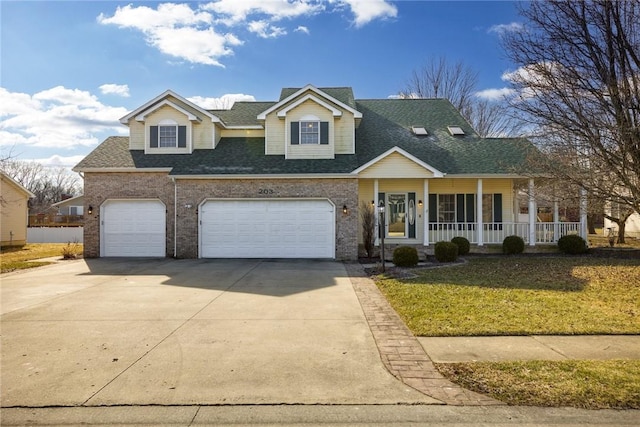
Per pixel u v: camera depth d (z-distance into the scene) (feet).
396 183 54.49
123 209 50.16
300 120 52.01
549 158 34.73
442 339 17.94
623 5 28.96
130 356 15.93
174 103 53.98
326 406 11.94
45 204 165.78
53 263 45.42
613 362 14.93
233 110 63.57
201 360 15.47
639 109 28.81
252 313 22.67
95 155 52.75
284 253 48.49
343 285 31.22
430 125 61.21
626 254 48.08
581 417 11.25
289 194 48.16
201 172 48.47
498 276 33.86
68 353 16.29
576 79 30.42
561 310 22.43
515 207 56.29
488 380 13.53
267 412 11.60
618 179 31.17
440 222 54.70
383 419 11.23
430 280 32.30
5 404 12.05
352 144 53.47
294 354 16.12
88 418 11.28
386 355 15.99
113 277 35.22
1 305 24.70
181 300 26.02
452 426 10.86
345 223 47.98
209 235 48.73
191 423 11.04
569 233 51.83
